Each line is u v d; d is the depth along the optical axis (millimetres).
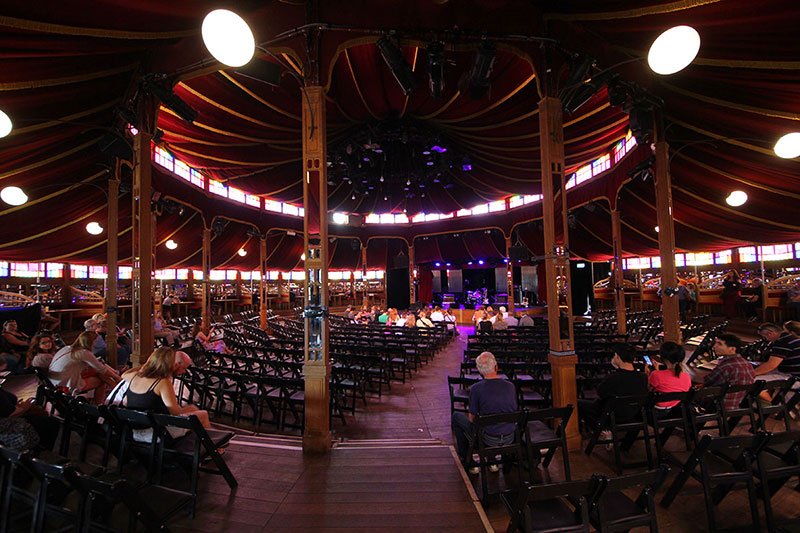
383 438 5031
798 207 9531
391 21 4766
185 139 10203
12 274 13023
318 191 4543
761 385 3682
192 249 17734
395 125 12281
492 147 12789
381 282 28641
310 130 4617
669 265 7031
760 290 12742
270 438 4668
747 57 5141
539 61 4980
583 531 2059
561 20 5113
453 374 8523
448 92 9836
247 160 11891
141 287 5371
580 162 13188
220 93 8461
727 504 3025
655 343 9758
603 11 4867
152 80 5336
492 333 9859
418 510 2955
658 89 6742
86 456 3783
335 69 8648
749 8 4402
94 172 8766
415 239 24359
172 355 3455
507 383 3447
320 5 4723
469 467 3305
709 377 4293
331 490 3266
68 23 4207
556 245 4816
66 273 14453
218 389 5613
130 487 2027
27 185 8023
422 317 13805
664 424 3596
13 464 2367
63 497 2646
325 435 4078
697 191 10695
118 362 7977
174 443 3307
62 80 5145
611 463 3822
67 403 3475
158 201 10422
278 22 4762
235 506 3023
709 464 3582
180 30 5094
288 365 5898
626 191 13172
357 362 7027
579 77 5059
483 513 2875
